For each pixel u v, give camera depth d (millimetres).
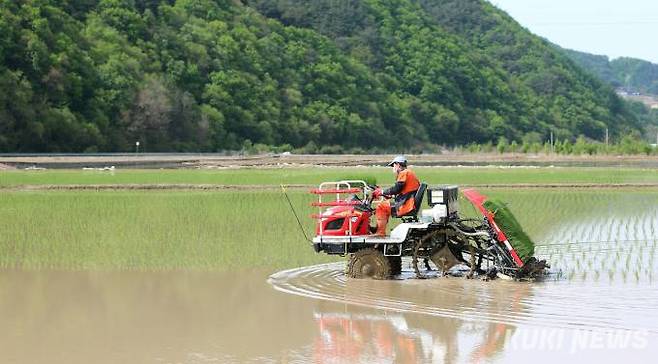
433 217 22375
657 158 118625
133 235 29672
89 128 117375
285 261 24797
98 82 126688
